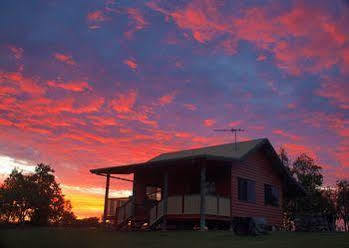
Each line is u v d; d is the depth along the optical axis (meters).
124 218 21.61
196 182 22.66
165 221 19.30
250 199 22.31
